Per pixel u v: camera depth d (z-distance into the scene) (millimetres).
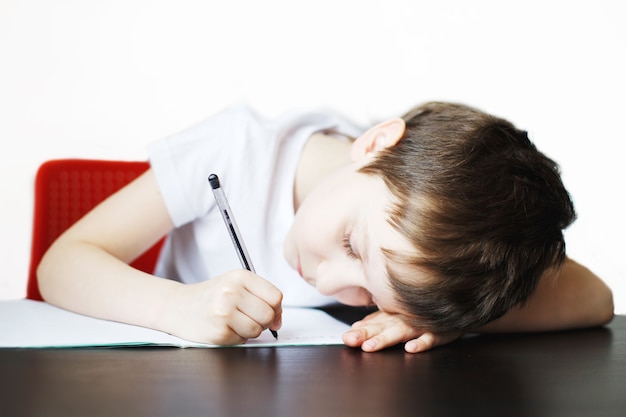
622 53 2258
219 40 2141
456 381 747
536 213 955
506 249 911
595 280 1207
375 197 955
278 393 662
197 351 840
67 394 634
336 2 2211
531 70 2285
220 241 1337
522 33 2283
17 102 1999
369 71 2238
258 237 1330
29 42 2008
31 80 2008
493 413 635
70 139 2037
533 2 2275
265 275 1346
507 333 1116
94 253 1105
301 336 969
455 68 2275
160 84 2096
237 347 873
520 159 995
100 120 2057
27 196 1999
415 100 2258
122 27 2070
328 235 1000
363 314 1287
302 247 1075
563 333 1129
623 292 2230
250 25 2166
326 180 1100
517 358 895
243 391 663
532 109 2285
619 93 2266
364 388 697
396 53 2252
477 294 908
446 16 2270
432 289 896
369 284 955
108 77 2061
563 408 662
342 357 846
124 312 970
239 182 1305
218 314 869
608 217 2248
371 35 2236
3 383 664
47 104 2020
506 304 935
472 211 906
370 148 1095
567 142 2275
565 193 1029
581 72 2275
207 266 1373
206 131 1310
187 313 903
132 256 1235
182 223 1300
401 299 921
